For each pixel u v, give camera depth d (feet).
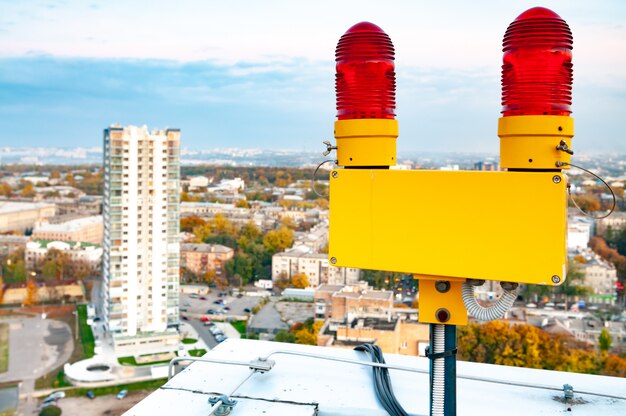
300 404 9.30
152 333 204.64
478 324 140.15
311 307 240.32
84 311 250.37
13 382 179.93
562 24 7.67
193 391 9.73
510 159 7.91
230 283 285.84
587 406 9.38
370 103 8.55
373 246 8.48
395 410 9.17
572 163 7.73
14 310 253.03
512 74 7.84
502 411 9.25
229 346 11.53
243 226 347.77
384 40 8.53
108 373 184.34
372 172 8.44
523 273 7.86
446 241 8.14
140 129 197.88
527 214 7.81
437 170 8.16
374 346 10.92
